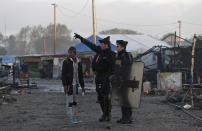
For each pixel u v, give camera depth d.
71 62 11.85
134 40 51.97
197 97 16.52
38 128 11.29
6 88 24.45
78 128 11.06
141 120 12.46
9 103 18.95
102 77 11.56
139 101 11.25
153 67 29.83
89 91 27.45
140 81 11.23
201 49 24.58
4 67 35.34
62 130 10.84
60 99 21.27
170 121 12.30
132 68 11.26
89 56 52.09
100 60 11.48
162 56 27.97
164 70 26.88
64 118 13.26
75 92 11.99
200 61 24.20
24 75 35.91
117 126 11.25
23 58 63.84
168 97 18.84
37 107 17.08
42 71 59.81
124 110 11.61
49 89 31.30
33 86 33.78
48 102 19.48
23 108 16.73
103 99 11.71
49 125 11.78
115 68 11.38
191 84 16.50
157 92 23.12
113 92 11.50
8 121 12.77
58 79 54.59
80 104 17.94
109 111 11.99
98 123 11.84
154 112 14.55
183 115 13.70
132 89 11.27
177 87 23.48
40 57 61.19
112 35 53.03
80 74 12.15
